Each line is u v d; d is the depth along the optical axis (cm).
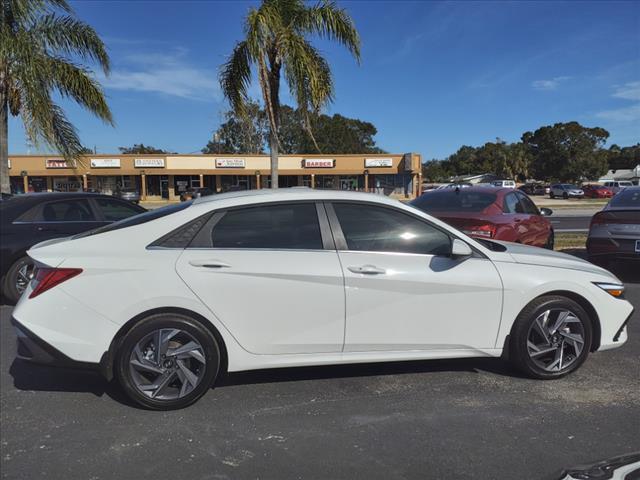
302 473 285
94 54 1108
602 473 192
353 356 377
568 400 372
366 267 369
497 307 389
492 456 299
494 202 737
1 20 975
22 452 307
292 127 4591
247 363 365
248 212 374
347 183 5128
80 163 1170
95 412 358
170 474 285
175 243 360
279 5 942
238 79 1030
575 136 8050
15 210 650
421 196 827
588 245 794
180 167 4838
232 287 354
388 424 339
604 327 411
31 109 1005
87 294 342
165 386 356
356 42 987
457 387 396
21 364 449
